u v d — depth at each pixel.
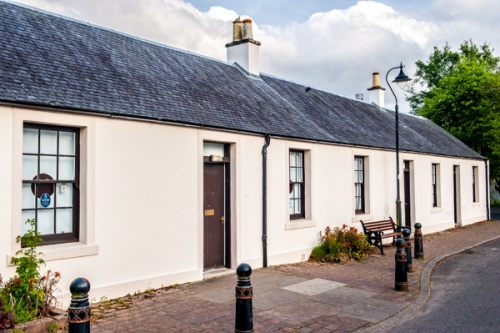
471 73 25.66
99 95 7.52
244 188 9.81
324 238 11.71
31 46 7.64
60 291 6.46
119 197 7.44
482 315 6.82
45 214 6.76
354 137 13.67
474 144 25.75
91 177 7.05
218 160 9.41
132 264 7.59
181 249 8.41
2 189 6.02
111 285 7.25
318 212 11.90
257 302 7.31
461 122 25.77
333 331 5.96
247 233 9.87
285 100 13.27
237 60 13.75
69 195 7.06
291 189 11.52
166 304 6.97
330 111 15.03
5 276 5.98
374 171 14.46
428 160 17.86
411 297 7.74
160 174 8.09
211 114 9.35
